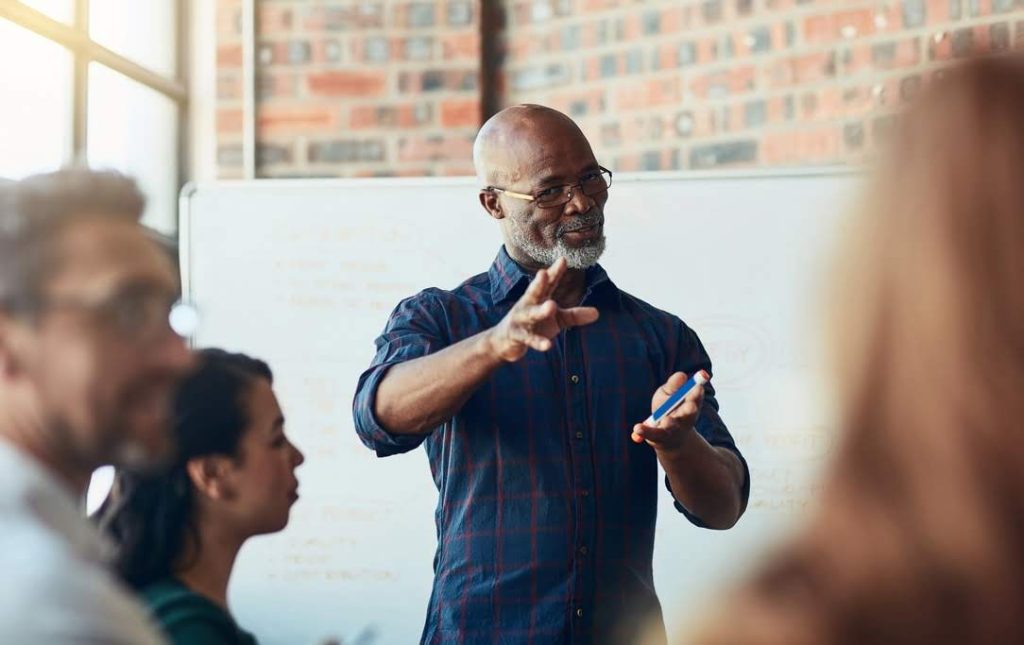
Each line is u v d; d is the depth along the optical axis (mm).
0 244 805
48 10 2891
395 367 1823
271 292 3055
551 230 1943
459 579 1844
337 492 3002
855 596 415
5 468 769
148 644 741
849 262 454
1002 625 398
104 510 1209
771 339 2941
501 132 1984
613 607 1832
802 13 3146
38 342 805
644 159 3340
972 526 404
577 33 3436
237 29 3451
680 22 3299
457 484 1878
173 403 1171
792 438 2912
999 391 409
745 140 3217
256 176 3432
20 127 2768
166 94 3428
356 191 3064
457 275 3031
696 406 1696
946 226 432
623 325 1977
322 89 3428
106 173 866
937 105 462
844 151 3084
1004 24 2891
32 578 689
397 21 3426
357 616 2973
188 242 3070
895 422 423
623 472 1885
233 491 1211
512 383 1880
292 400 3031
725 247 2971
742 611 434
